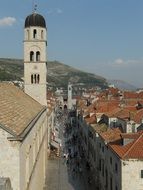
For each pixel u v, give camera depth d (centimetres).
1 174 3319
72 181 8806
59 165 10706
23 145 3625
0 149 3316
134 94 17800
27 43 10269
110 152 6228
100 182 7662
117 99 17600
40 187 6956
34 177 5259
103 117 9900
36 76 10400
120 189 5234
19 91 8325
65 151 13050
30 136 4459
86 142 11275
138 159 5109
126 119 7519
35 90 10412
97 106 12700
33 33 10250
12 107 4800
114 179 5816
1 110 3956
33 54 10338
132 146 5397
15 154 3322
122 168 5128
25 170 3903
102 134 7562
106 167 6775
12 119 3928
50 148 12788
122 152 5378
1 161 3319
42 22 10231
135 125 7069
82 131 13375
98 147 8062
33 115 5675
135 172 5125
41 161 7319
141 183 5128
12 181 3322
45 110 9675
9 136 3312
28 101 7631
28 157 4212
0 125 3312
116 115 8794
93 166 9094
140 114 8106
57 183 8594
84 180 8931
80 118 14900
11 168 3322
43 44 10288
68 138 16838
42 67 10369
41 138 7356
